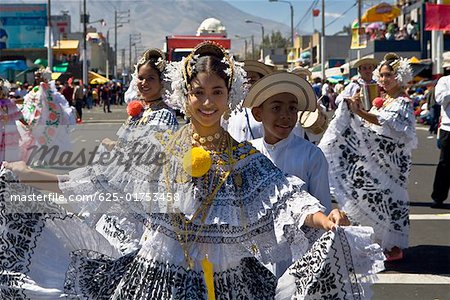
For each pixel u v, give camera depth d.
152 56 6.20
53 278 3.96
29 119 12.55
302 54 70.38
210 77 3.86
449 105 10.80
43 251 3.99
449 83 10.66
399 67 7.88
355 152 7.90
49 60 42.69
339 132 7.88
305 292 3.76
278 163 4.87
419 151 19.20
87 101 44.66
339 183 7.95
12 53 58.34
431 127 23.78
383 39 37.94
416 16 43.91
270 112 4.78
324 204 4.85
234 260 3.87
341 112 7.86
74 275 3.99
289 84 4.70
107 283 3.97
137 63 6.22
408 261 7.96
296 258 3.94
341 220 3.73
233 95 3.97
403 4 50.16
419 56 37.25
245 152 3.95
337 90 31.11
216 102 3.88
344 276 3.72
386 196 7.89
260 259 3.97
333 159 7.94
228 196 3.85
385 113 7.80
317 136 8.23
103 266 4.04
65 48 63.97
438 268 7.67
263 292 3.98
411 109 7.89
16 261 3.92
